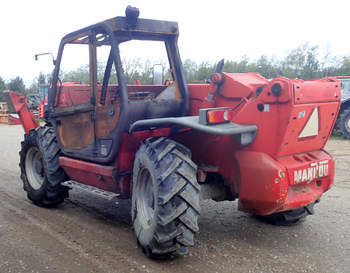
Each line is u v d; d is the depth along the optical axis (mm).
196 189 3354
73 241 4016
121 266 3439
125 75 3926
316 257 3645
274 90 3277
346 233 4238
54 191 5082
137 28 3934
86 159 4488
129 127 3898
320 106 3518
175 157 3393
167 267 3426
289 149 3504
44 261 3537
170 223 3293
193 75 10312
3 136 14141
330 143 11234
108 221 4668
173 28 4176
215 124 3371
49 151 4992
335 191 5938
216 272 3330
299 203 3607
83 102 4539
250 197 3531
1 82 36062
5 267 3416
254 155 3492
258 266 3449
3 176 7223
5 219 4727
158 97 4359
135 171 3783
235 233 4262
